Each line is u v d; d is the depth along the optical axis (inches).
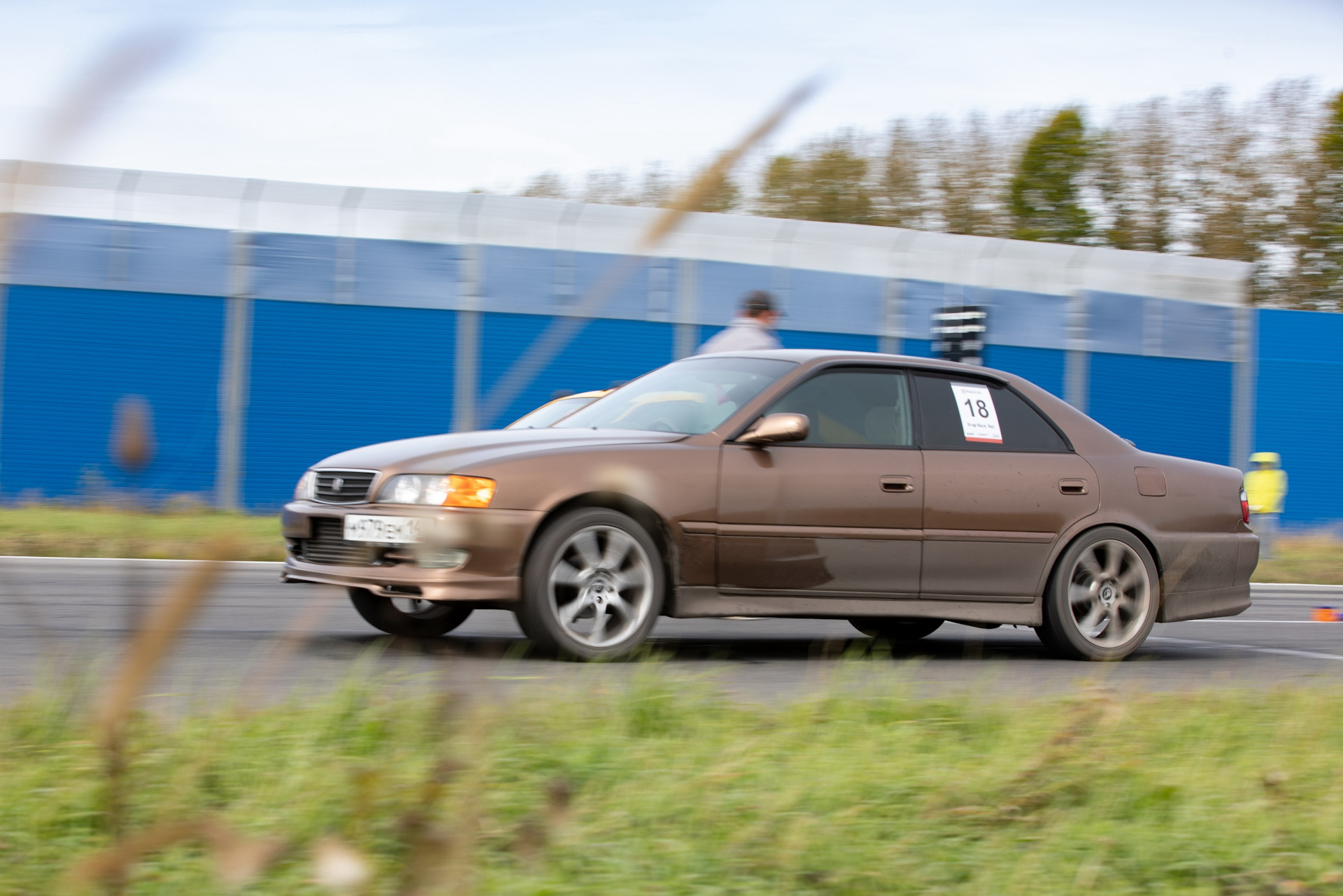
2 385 1007.6
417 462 305.6
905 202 1417.3
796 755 179.3
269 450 1051.9
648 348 1059.9
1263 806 164.9
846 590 331.9
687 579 316.8
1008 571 349.1
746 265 1086.4
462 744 45.9
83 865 32.0
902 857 138.6
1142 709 215.2
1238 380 1250.6
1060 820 155.6
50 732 164.1
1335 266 1578.5
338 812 131.8
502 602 298.7
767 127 26.5
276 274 1045.2
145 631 24.9
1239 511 385.1
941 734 203.3
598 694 209.0
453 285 1058.7
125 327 1024.9
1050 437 364.8
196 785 140.8
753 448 327.3
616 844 135.2
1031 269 1166.3
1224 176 1594.5
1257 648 415.8
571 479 302.2
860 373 348.5
